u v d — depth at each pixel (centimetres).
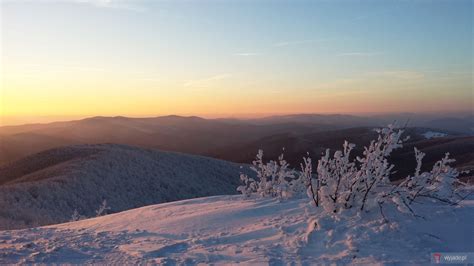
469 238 555
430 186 712
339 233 623
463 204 703
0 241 798
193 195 4700
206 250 635
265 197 1058
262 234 693
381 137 777
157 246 682
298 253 576
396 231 592
